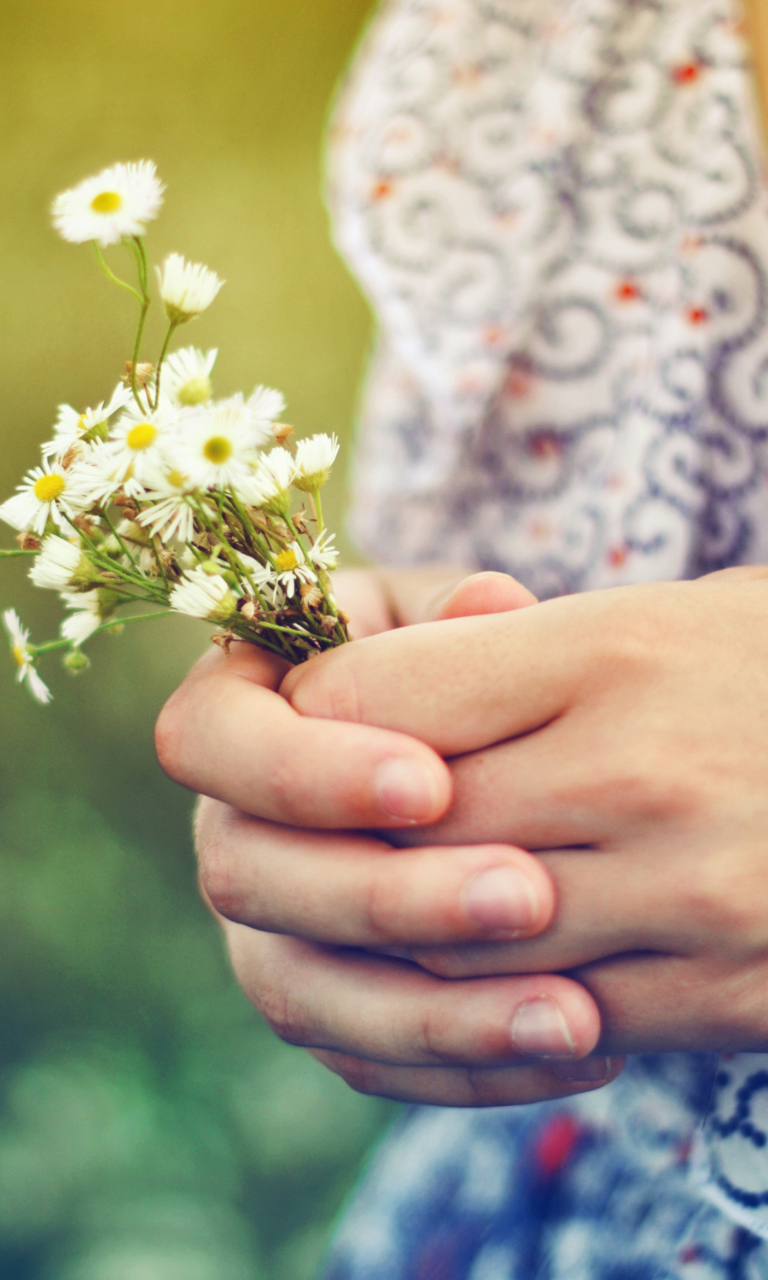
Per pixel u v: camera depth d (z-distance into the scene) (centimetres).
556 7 57
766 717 40
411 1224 54
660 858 40
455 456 56
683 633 40
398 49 60
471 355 54
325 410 154
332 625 43
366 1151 122
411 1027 42
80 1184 117
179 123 150
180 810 149
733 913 40
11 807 145
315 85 149
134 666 150
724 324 50
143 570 42
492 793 41
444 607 43
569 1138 52
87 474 41
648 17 53
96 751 148
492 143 57
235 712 41
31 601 150
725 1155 44
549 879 41
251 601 42
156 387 41
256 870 42
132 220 40
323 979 43
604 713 40
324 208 151
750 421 50
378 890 41
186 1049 131
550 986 41
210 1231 113
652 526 50
